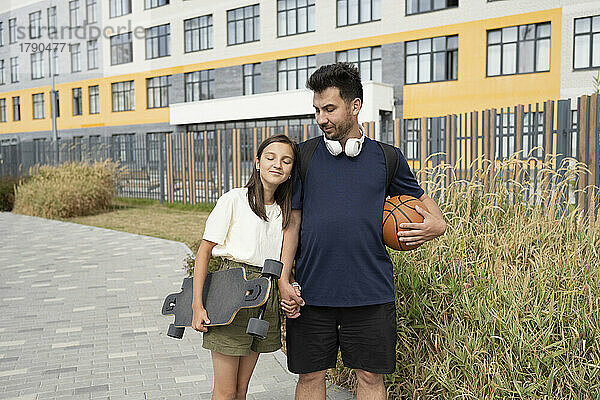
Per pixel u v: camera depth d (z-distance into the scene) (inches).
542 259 131.3
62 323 215.0
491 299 120.4
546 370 109.3
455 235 144.3
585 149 267.3
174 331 105.3
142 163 753.0
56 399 144.3
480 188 178.5
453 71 890.7
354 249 101.0
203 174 669.3
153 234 461.7
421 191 111.0
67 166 675.4
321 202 101.7
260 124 1080.2
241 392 113.2
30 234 466.6
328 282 102.2
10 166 920.9
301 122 1016.2
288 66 1085.8
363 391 108.7
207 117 1133.1
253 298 95.7
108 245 406.9
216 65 1186.0
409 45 932.6
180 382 155.3
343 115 98.0
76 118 1471.5
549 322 112.3
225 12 1165.7
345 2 997.8
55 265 334.3
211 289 103.3
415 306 127.3
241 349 103.1
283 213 105.4
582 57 777.6
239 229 104.3
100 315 226.2
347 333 105.3
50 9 1514.5
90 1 1418.6
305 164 104.1
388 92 924.0
